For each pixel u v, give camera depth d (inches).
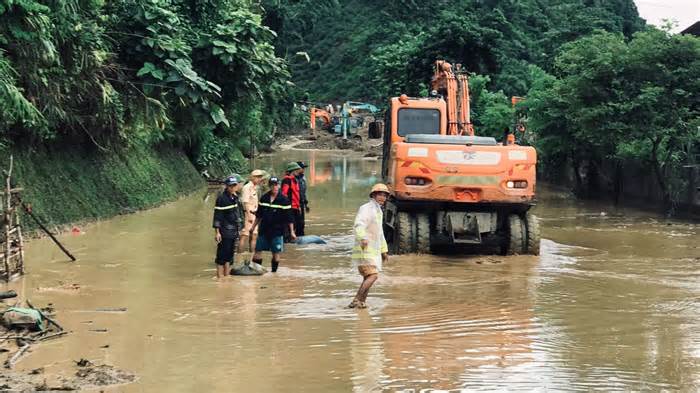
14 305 392.8
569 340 338.3
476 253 601.3
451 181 564.7
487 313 387.9
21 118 595.5
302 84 4842.5
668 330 356.5
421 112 683.4
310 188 1226.6
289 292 436.8
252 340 333.7
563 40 2652.6
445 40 2146.9
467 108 752.3
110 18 772.0
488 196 568.1
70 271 490.6
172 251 575.2
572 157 1146.7
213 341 331.3
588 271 516.1
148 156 956.0
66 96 691.4
